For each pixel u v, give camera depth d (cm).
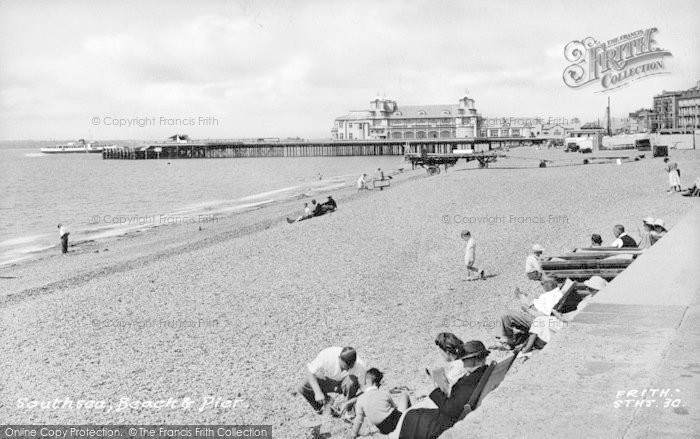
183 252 2677
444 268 1847
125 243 3272
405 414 552
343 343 1191
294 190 6412
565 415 362
